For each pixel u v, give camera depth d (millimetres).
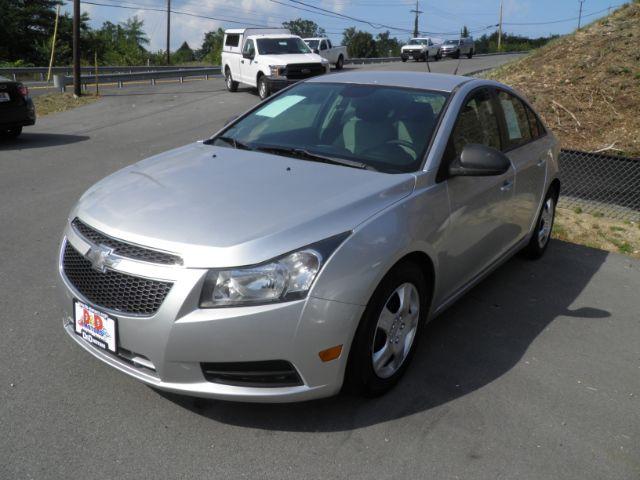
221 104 17719
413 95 4051
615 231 6578
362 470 2697
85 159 9695
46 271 4793
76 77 19562
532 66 14648
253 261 2648
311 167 3475
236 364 2713
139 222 2877
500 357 3760
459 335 4023
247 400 2766
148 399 3135
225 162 3609
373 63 40406
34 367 3389
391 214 3070
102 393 3174
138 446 2787
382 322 3096
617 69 12727
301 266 2697
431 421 3064
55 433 2850
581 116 11328
